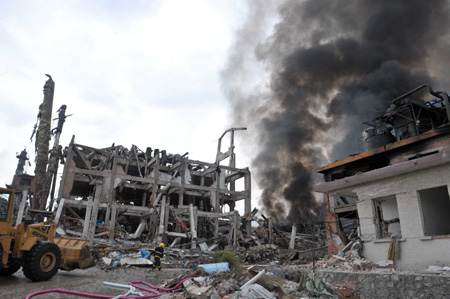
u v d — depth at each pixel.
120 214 29.05
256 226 31.56
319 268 12.22
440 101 21.75
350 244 13.87
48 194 35.38
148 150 35.56
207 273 11.80
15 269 10.69
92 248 16.50
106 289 9.59
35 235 10.30
